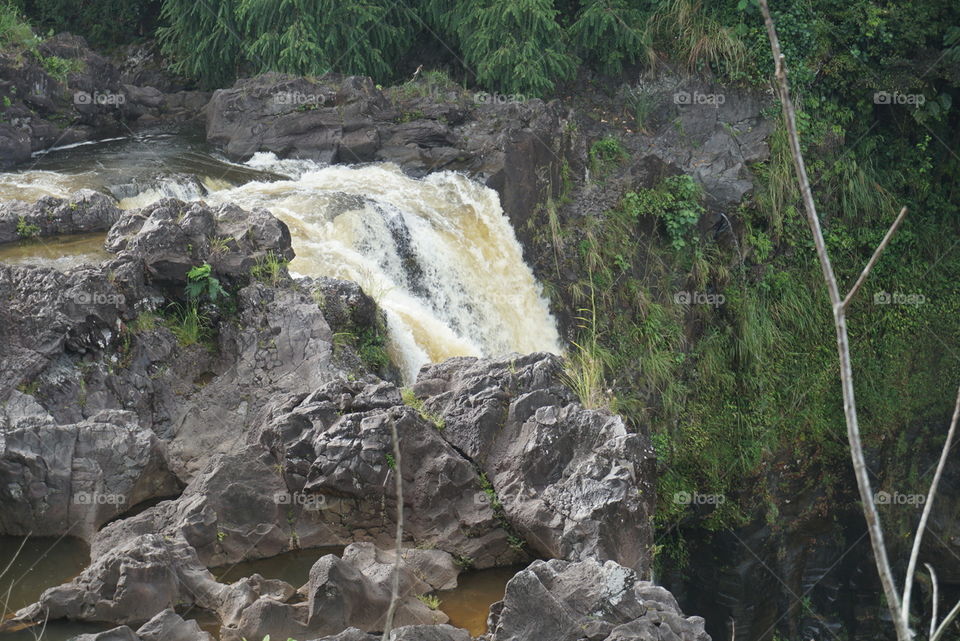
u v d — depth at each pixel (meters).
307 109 17.11
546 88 19.14
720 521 18.09
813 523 19.11
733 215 18.59
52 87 17.44
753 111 19.38
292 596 6.92
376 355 11.13
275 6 18.45
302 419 8.10
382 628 6.61
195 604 6.78
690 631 6.19
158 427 9.20
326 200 14.24
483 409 8.27
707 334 18.52
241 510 7.80
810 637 18.75
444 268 15.16
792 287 19.30
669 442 17.55
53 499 7.90
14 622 6.55
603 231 17.30
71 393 8.79
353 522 7.95
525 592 6.02
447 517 7.93
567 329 16.78
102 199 12.22
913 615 18.89
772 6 19.34
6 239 11.42
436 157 16.66
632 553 7.61
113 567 6.67
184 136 18.45
